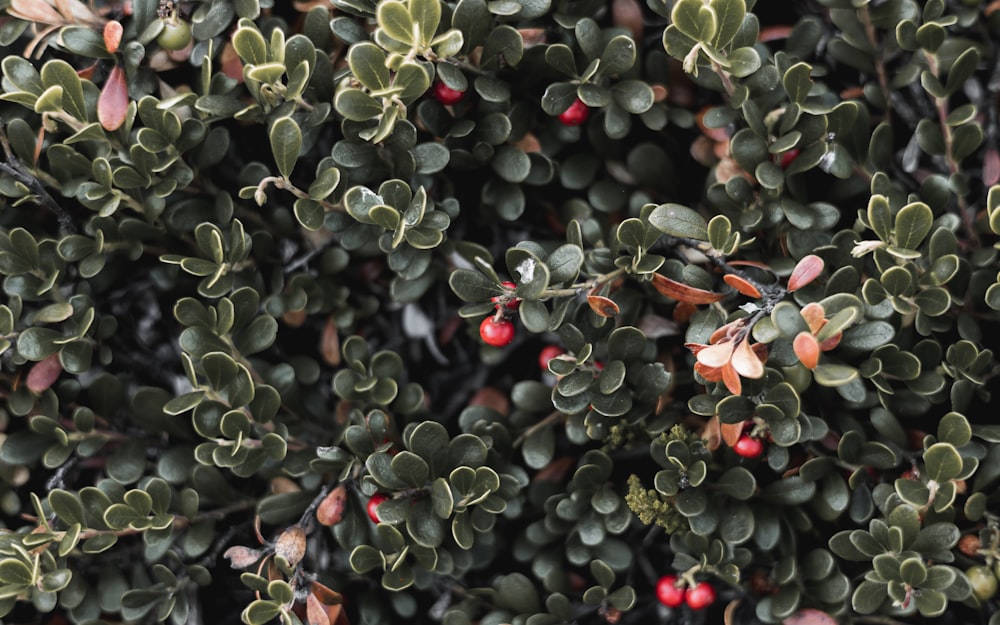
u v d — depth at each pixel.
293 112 0.67
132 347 0.72
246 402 0.68
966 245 0.69
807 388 0.68
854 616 0.68
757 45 0.69
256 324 0.69
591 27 0.68
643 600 0.71
